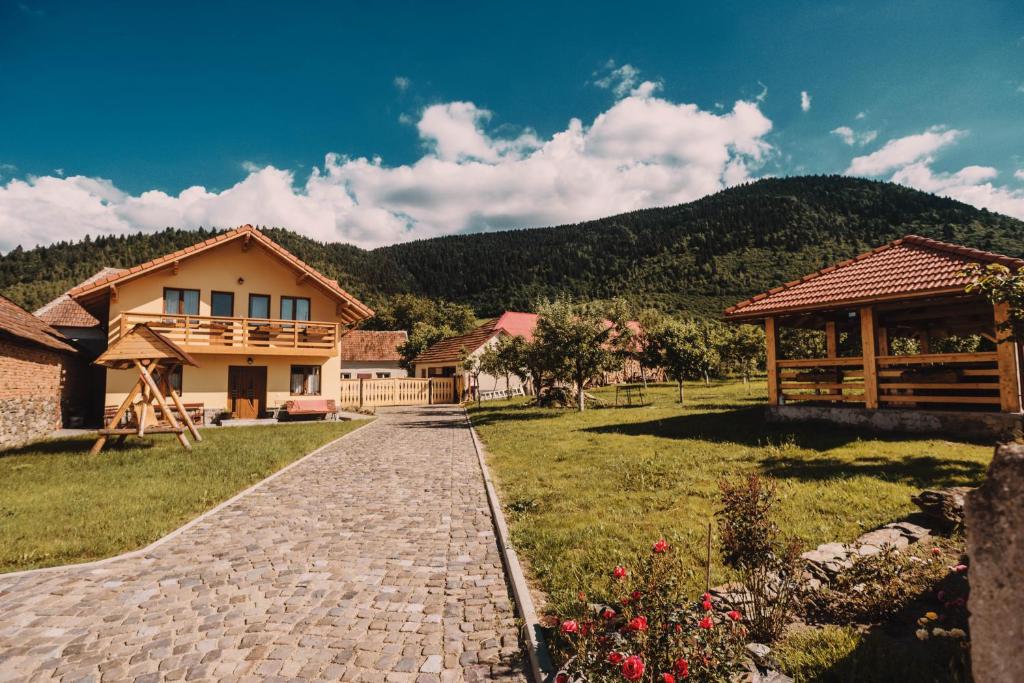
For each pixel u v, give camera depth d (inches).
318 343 899.4
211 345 815.7
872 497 261.9
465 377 1441.9
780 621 141.7
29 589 191.6
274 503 316.8
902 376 487.8
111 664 141.9
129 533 251.4
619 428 598.9
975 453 344.5
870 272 505.4
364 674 136.3
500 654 145.8
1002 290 291.0
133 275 788.0
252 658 144.5
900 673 119.5
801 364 526.6
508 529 250.1
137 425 548.7
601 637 115.7
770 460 366.0
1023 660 66.5
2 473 400.8
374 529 263.9
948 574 159.9
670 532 227.0
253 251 899.4
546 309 895.1
